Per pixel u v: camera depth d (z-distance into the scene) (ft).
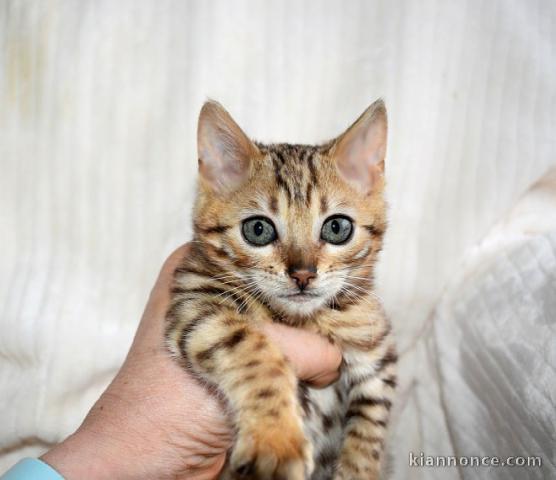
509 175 0.97
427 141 0.98
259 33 0.98
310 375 0.66
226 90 0.99
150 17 0.97
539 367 0.74
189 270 0.69
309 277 0.65
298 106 1.00
